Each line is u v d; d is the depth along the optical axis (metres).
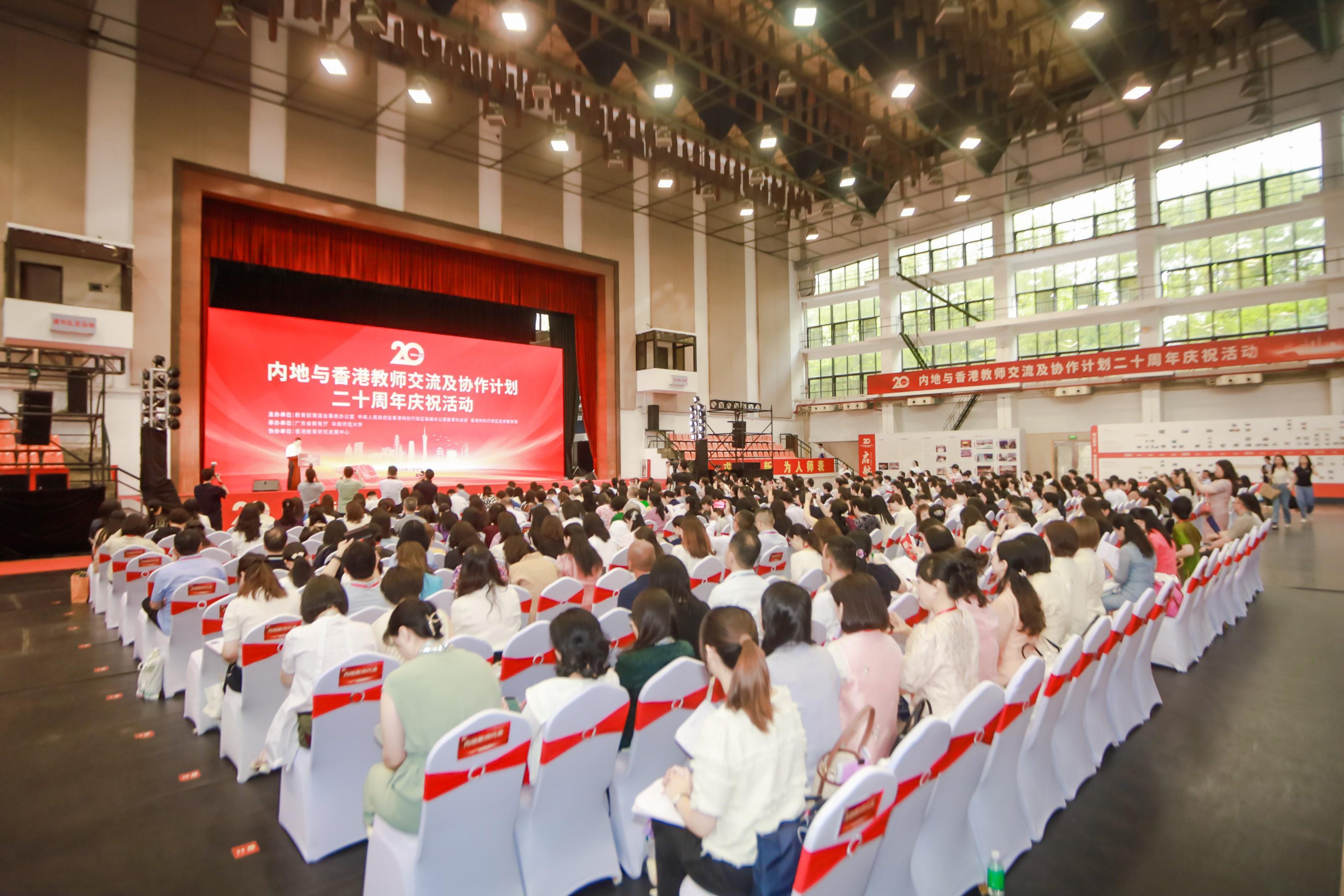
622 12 10.09
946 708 2.49
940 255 21.44
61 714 4.07
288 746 2.79
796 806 1.78
